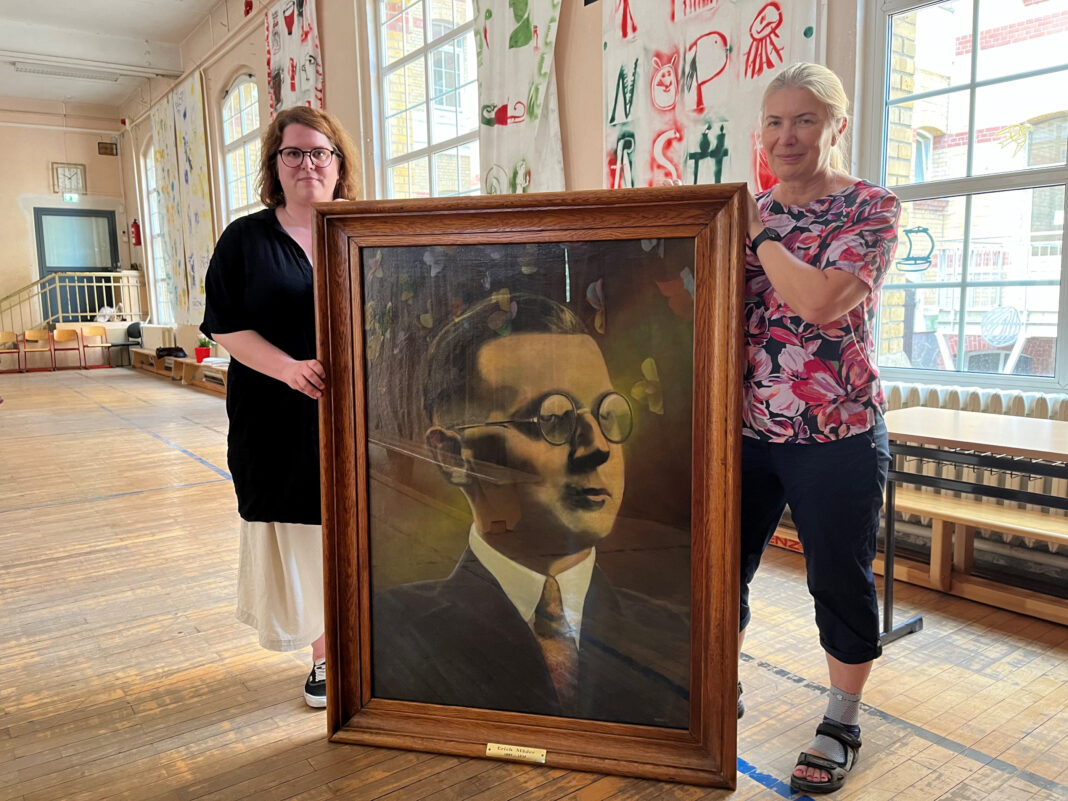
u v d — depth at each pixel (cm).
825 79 153
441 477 177
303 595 202
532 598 175
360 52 640
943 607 271
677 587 166
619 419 167
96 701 213
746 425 171
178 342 1147
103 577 312
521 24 444
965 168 299
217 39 902
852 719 175
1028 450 208
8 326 1277
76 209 1327
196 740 192
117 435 652
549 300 168
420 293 174
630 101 385
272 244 191
